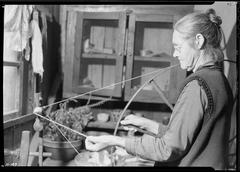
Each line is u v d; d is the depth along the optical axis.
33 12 1.28
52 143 1.23
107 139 0.88
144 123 1.03
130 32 1.54
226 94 0.78
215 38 0.83
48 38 1.57
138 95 1.54
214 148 0.79
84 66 1.63
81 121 1.41
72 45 1.58
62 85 1.70
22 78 1.27
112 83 1.62
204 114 0.77
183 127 0.76
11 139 1.19
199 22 0.82
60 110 1.37
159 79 1.58
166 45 1.59
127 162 1.26
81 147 1.41
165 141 0.77
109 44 1.63
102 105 1.76
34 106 1.36
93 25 1.62
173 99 1.51
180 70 1.51
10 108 1.22
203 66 0.82
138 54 1.60
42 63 1.33
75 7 1.58
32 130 1.41
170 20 1.53
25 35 1.20
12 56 1.20
